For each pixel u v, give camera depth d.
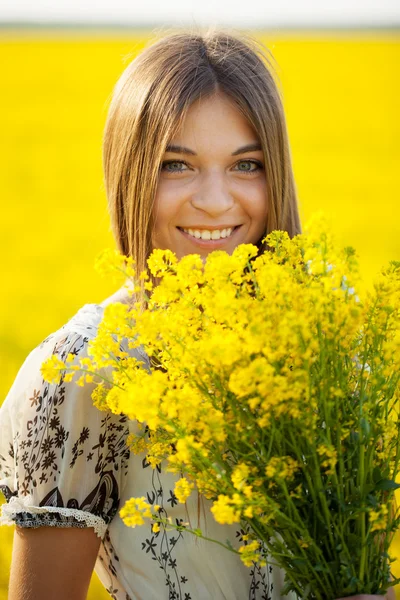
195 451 1.42
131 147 1.91
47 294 9.40
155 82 1.87
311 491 1.47
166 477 1.80
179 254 1.95
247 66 1.92
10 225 12.39
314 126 18.56
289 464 1.46
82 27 40.75
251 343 1.35
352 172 15.42
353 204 13.41
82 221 12.62
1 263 10.64
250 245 1.53
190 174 1.90
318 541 1.52
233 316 1.42
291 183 2.03
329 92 21.22
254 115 1.88
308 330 1.39
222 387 1.45
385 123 18.80
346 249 1.46
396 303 1.53
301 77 22.53
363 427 1.46
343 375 1.49
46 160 15.92
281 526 1.52
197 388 1.49
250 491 1.42
